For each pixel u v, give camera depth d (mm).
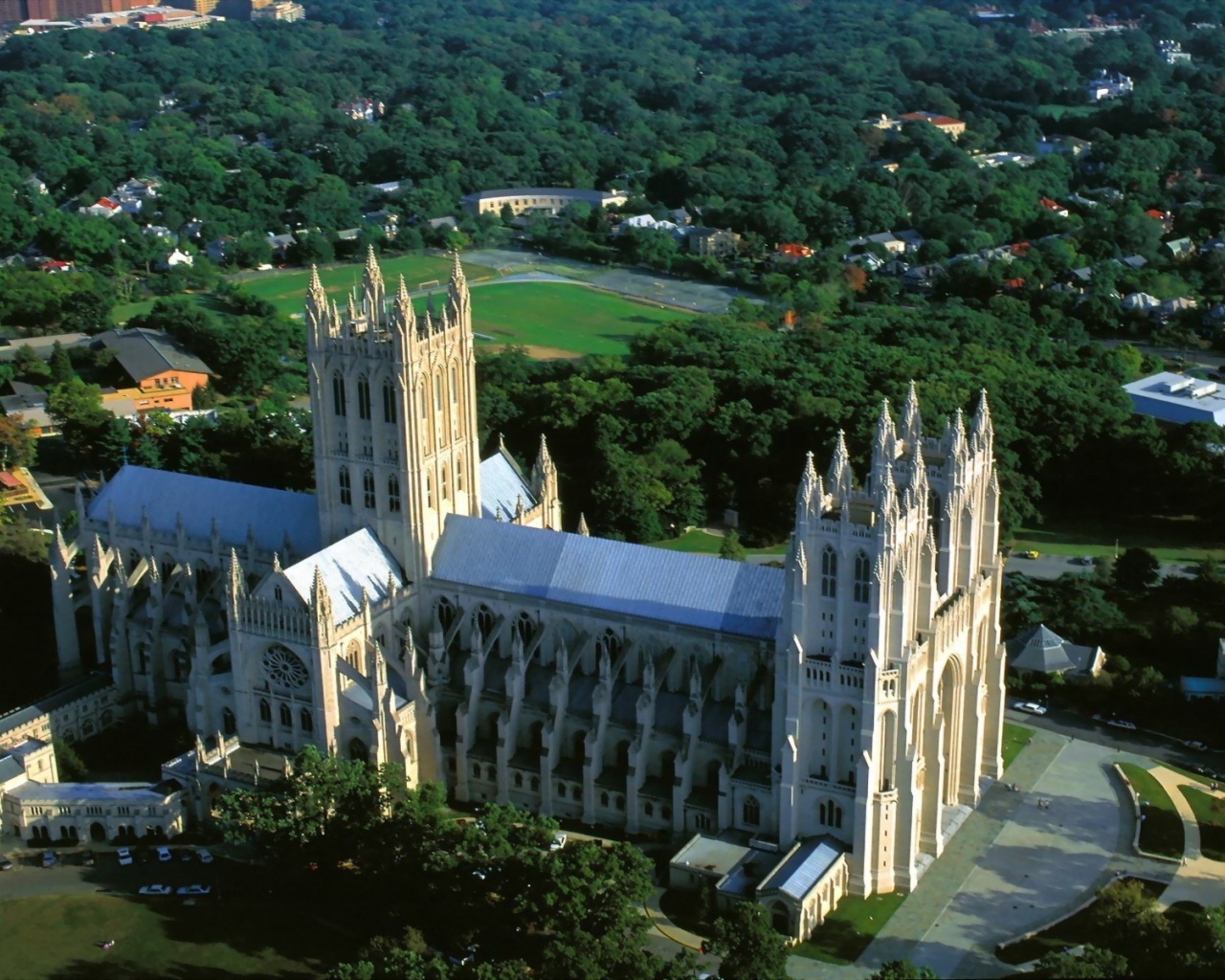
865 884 198875
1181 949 171000
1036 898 198875
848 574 190500
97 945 191375
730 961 171750
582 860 180750
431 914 191625
